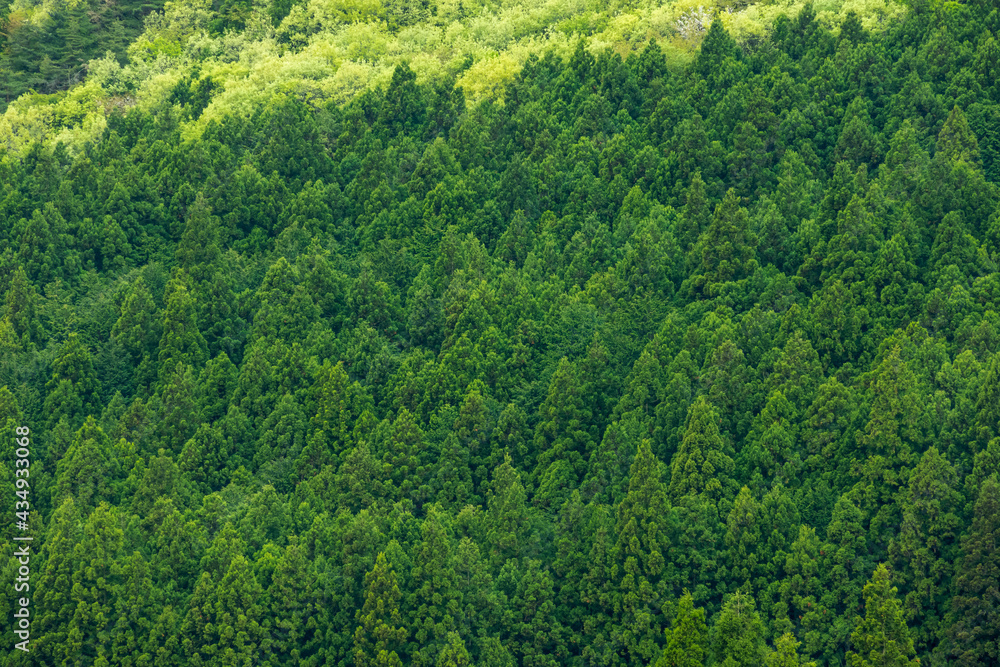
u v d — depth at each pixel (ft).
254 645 314.76
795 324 352.69
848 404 327.47
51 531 333.21
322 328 391.24
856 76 438.81
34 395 381.40
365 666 311.47
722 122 434.71
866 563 303.07
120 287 414.41
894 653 282.97
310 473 353.92
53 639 315.37
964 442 313.73
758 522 312.91
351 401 365.40
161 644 315.78
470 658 309.01
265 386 375.45
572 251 403.13
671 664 293.23
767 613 304.30
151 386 386.73
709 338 356.79
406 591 320.29
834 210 382.63
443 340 383.45
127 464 358.02
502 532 330.75
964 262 359.87
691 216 400.88
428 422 361.30
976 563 291.99
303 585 319.88
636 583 312.91
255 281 421.18
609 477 338.34
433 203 426.10
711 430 328.08
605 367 363.97
